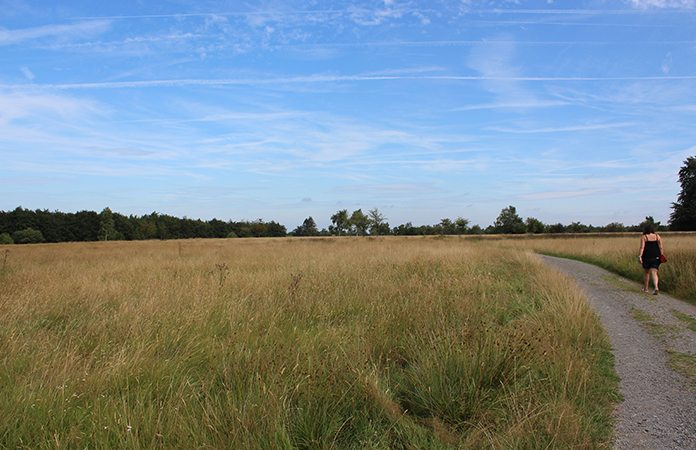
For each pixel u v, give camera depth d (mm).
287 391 3000
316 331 4668
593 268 13594
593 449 2539
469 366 3381
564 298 6023
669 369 3881
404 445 2693
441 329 4293
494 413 2980
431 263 11117
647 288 8641
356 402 3020
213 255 16062
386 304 5727
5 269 11164
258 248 22516
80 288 7023
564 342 4258
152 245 32250
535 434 2635
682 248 10836
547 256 20344
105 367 3439
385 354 4062
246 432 2412
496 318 5512
